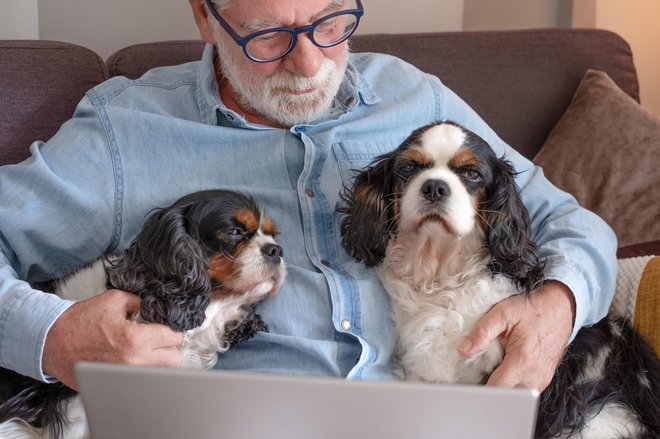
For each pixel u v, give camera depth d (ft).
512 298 5.79
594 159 7.95
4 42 7.32
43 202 6.16
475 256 5.98
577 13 10.16
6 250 6.15
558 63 8.51
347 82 6.74
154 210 6.01
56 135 6.57
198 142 6.40
